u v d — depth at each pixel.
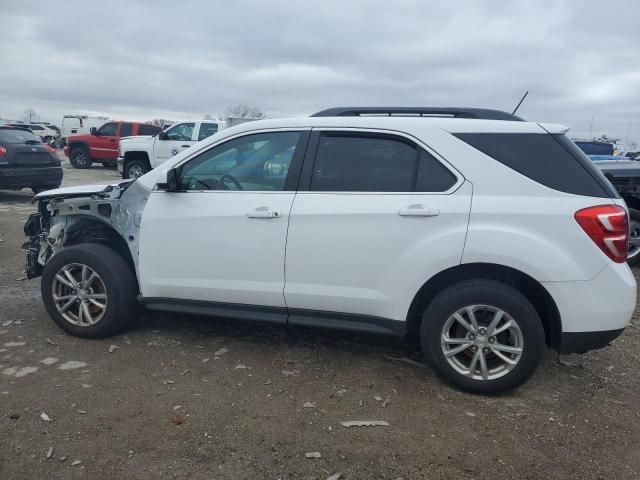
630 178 7.59
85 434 3.03
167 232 4.09
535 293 3.58
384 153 3.72
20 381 3.62
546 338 3.67
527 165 3.48
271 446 2.99
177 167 4.11
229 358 4.10
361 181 3.72
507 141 3.54
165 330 4.62
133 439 3.01
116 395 3.48
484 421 3.31
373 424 3.23
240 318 4.05
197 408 3.35
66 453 2.86
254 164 3.99
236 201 3.94
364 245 3.63
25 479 2.65
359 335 4.61
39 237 4.87
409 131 3.68
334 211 3.68
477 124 3.62
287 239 3.78
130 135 22.42
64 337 4.41
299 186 3.83
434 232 3.50
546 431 3.23
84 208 4.34
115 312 4.28
